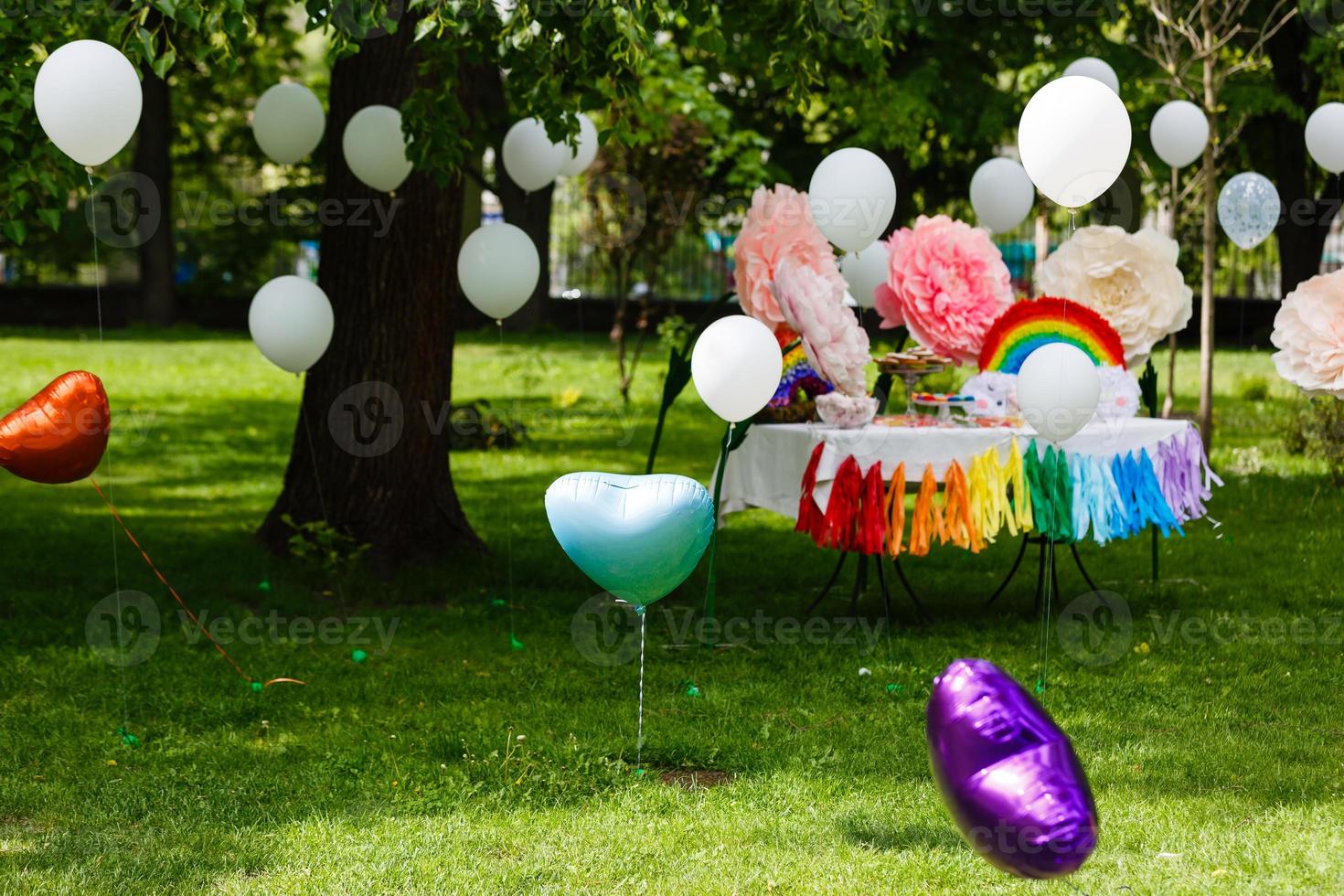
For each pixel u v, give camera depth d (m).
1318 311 5.60
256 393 15.39
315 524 7.14
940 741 3.14
